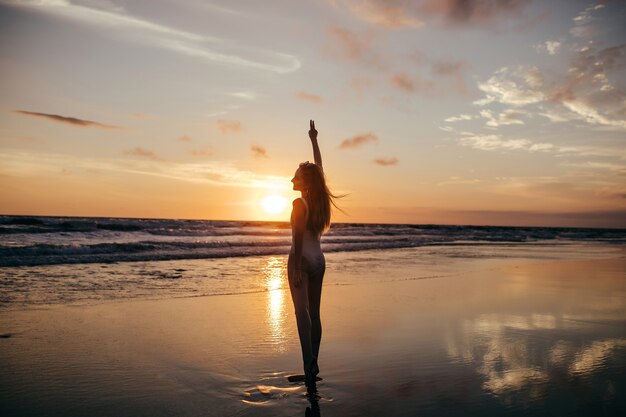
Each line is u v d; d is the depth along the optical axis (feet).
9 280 27.45
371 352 13.85
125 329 16.33
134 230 99.71
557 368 12.35
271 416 9.12
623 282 32.53
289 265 11.94
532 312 20.48
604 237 180.34
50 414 9.11
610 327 17.57
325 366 12.50
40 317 17.99
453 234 161.79
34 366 12.07
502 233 192.54
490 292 26.66
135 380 11.18
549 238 152.87
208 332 16.15
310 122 13.82
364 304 22.17
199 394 10.31
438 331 16.69
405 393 10.44
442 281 31.68
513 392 10.50
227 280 30.40
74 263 37.40
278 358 13.24
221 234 102.78
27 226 87.86
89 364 12.34
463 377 11.60
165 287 26.48
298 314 11.44
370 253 61.57
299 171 12.27
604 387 10.85
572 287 29.30
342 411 9.40
